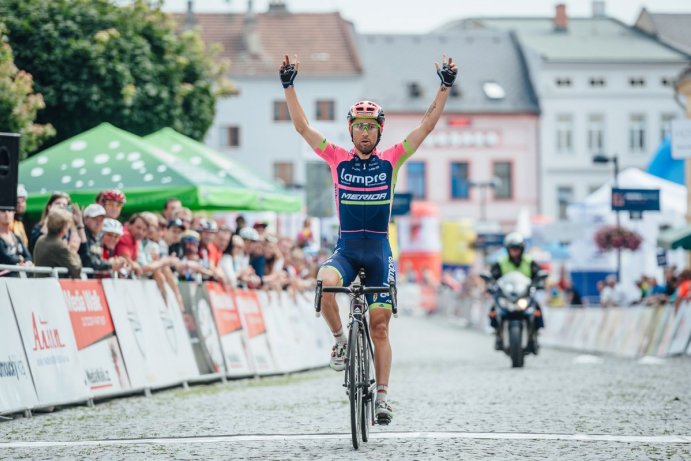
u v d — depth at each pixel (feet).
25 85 152.15
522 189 464.24
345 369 55.57
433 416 68.90
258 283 119.44
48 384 73.72
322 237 215.92
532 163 463.83
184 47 224.74
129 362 86.07
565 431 60.29
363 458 49.78
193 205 117.91
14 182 66.44
